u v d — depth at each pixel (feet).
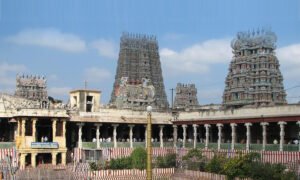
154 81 536.83
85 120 335.47
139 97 465.47
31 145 299.58
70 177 253.65
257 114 293.23
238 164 239.30
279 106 279.49
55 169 282.56
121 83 475.72
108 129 384.47
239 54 388.37
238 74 383.86
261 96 369.30
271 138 320.29
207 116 331.36
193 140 354.74
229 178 239.09
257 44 377.71
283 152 259.60
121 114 356.38
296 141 272.92
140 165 279.69
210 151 310.65
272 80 375.04
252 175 231.30
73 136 357.20
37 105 335.88
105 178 257.96
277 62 380.17
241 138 344.49
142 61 525.75
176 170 286.66
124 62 517.14
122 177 263.90
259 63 374.84
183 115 357.00
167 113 371.35
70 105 358.02
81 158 323.57
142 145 350.64
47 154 316.19
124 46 520.83
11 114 326.44
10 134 344.28
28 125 321.73
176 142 355.56
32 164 299.17
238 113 306.55
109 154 329.93
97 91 357.82
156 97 532.73
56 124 319.06
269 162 249.14
